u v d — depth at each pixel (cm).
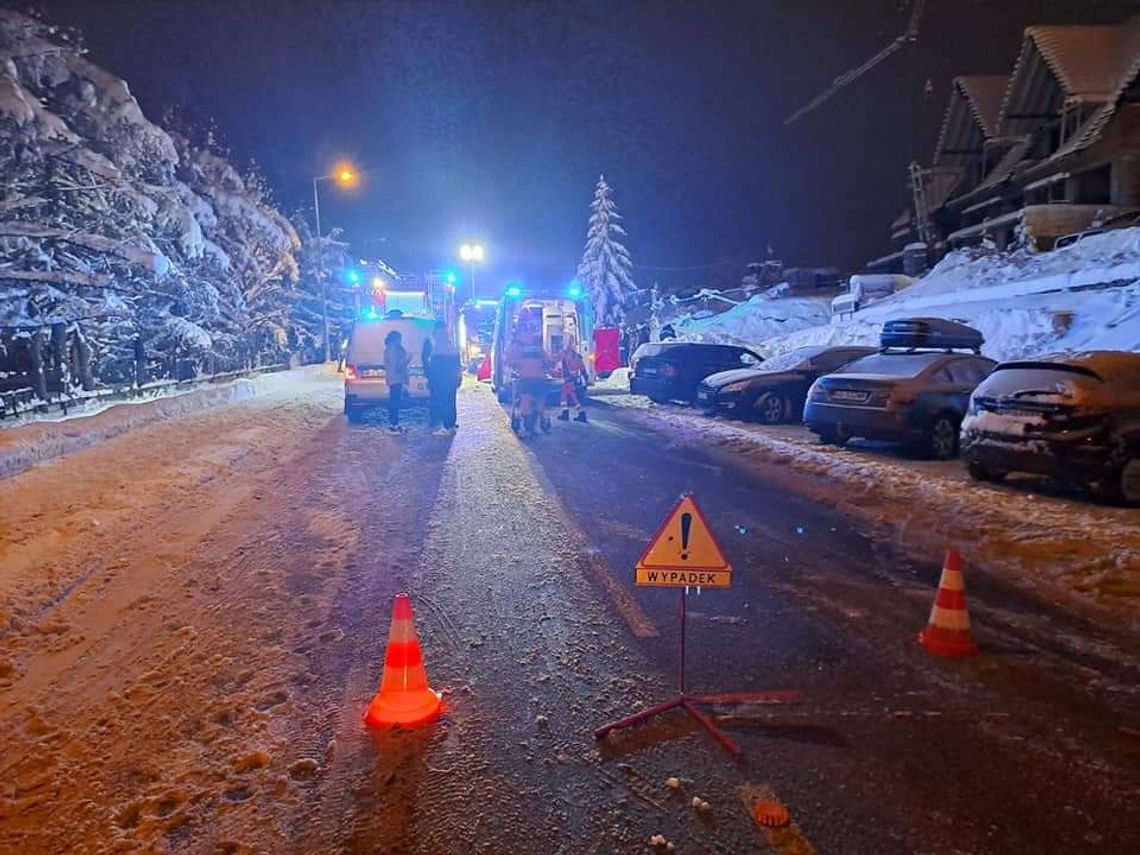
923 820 281
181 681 398
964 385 1060
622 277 4328
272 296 2980
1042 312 1552
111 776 314
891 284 2811
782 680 397
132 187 1584
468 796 299
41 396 1188
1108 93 2650
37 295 1351
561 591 533
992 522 691
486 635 457
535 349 1330
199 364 2012
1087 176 2633
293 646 441
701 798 296
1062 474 740
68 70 1456
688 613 492
